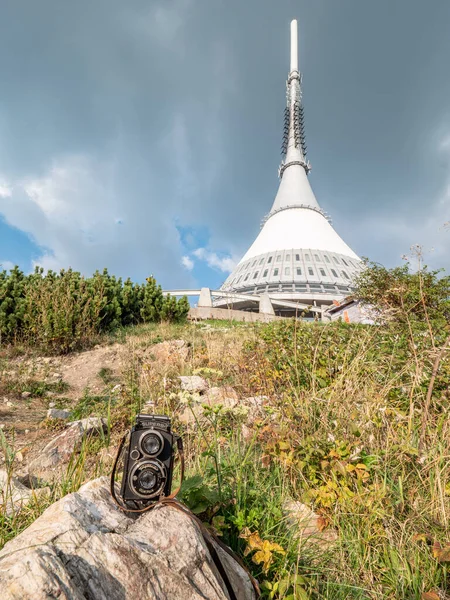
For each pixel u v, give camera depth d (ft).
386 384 13.74
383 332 17.30
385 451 10.22
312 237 326.65
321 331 20.47
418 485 9.75
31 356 34.76
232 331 41.19
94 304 42.52
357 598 7.27
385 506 8.93
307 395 13.87
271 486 10.15
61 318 36.94
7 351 34.81
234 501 8.59
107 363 33.17
